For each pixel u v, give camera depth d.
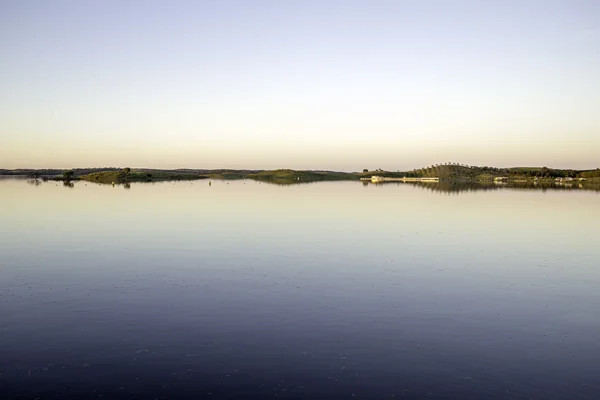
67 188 137.38
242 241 42.19
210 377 15.91
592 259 35.38
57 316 21.61
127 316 21.62
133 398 14.61
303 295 25.14
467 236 46.25
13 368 16.50
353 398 14.74
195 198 95.00
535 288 27.08
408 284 27.66
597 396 14.99
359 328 20.33
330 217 61.66
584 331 20.36
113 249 38.06
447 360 17.38
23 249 38.00
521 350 18.33
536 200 94.75
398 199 96.81
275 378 15.87
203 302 23.77
